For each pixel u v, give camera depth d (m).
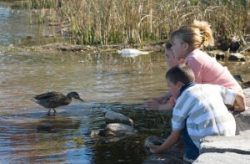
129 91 10.77
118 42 16.97
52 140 7.63
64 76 12.38
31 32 19.89
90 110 9.30
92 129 8.16
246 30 16.52
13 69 13.19
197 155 6.34
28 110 9.34
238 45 15.66
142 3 17.25
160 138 7.50
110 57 15.16
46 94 9.26
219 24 16.34
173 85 6.53
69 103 9.35
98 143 7.47
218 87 6.61
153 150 6.88
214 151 5.64
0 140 7.64
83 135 7.86
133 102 9.84
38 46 16.70
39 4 26.48
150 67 13.55
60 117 8.89
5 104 9.71
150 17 17.08
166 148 6.72
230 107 6.95
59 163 6.67
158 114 8.95
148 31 17.09
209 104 6.28
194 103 6.29
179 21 16.84
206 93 6.35
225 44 15.73
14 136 7.83
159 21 17.20
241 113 7.07
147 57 15.09
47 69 13.25
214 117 6.23
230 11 16.41
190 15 16.75
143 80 11.89
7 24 22.12
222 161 5.29
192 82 6.48
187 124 6.33
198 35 7.37
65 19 21.16
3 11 27.19
